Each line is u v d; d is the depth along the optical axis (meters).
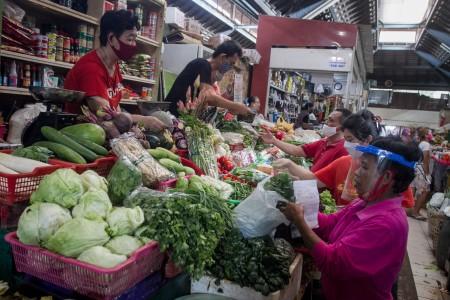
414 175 1.56
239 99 5.24
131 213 1.28
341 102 7.66
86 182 1.38
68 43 3.50
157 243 1.29
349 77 6.62
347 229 1.66
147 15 4.68
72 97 1.85
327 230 1.89
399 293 3.91
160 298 1.41
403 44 14.36
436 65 15.58
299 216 1.56
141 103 2.55
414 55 16.86
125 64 4.32
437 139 14.61
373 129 2.57
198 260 1.32
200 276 1.32
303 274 2.00
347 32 6.56
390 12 10.10
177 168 2.01
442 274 4.48
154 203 1.39
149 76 4.71
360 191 1.63
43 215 1.18
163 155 2.08
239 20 7.96
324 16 8.23
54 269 1.18
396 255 1.51
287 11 7.61
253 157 3.21
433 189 8.66
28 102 3.61
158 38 4.69
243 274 1.46
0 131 3.07
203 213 1.40
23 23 3.25
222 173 2.60
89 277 1.13
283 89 8.09
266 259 1.52
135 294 1.29
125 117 1.95
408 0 9.07
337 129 3.16
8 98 3.47
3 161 1.45
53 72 3.45
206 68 3.32
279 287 1.47
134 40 2.31
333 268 1.50
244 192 2.15
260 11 7.51
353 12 8.26
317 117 8.41
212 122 3.22
